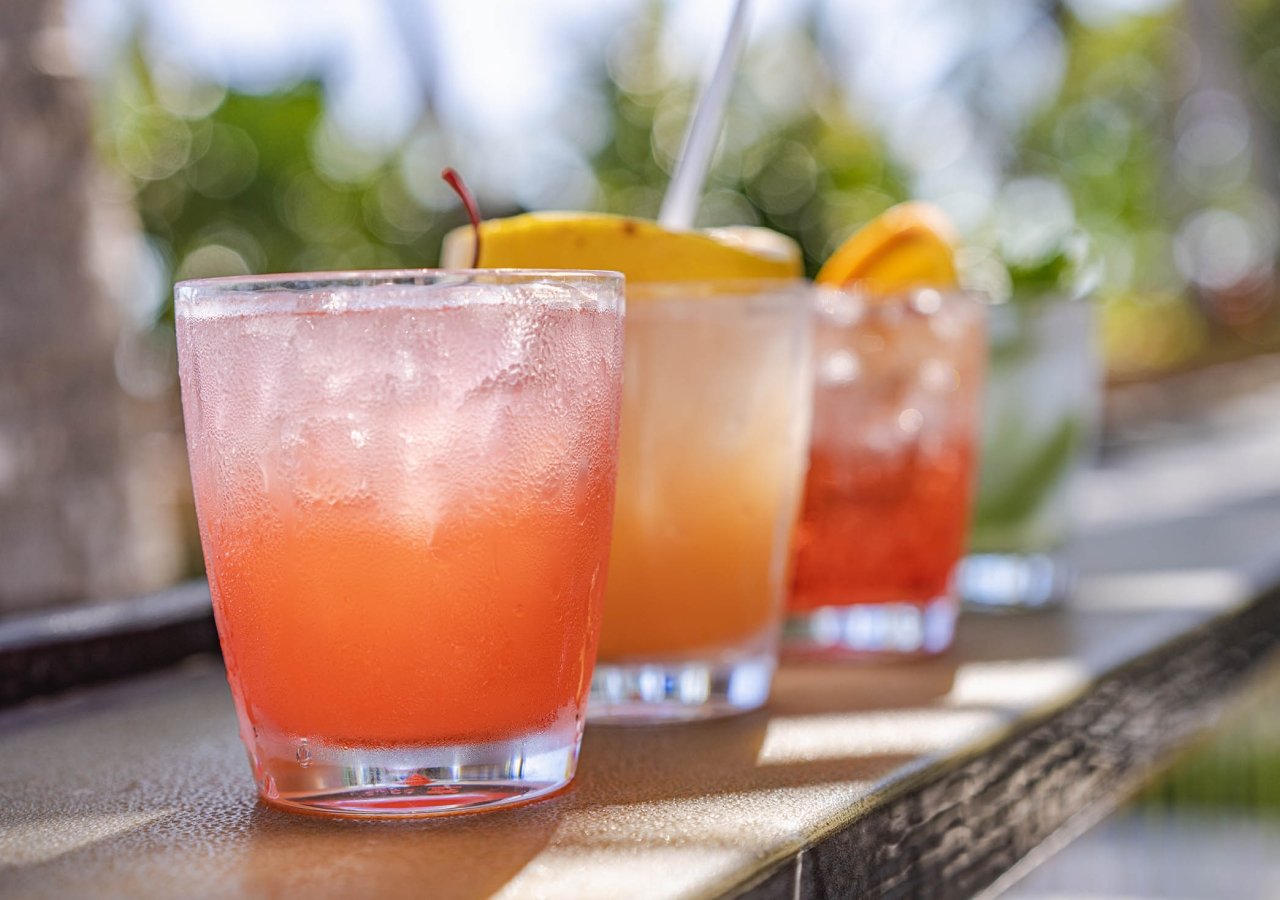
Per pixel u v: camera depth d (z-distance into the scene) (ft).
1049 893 3.34
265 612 1.65
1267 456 6.11
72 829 1.64
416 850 1.57
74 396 3.55
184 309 1.70
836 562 2.26
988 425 2.59
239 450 1.65
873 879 1.68
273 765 1.67
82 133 3.63
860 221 10.07
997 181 19.75
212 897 1.49
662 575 1.95
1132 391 11.14
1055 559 2.64
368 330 1.63
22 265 3.48
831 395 2.25
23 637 2.13
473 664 1.64
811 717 1.97
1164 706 2.35
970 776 1.83
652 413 1.95
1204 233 26.55
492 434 1.63
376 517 1.62
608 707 1.96
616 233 1.97
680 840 1.57
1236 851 3.87
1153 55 24.72
